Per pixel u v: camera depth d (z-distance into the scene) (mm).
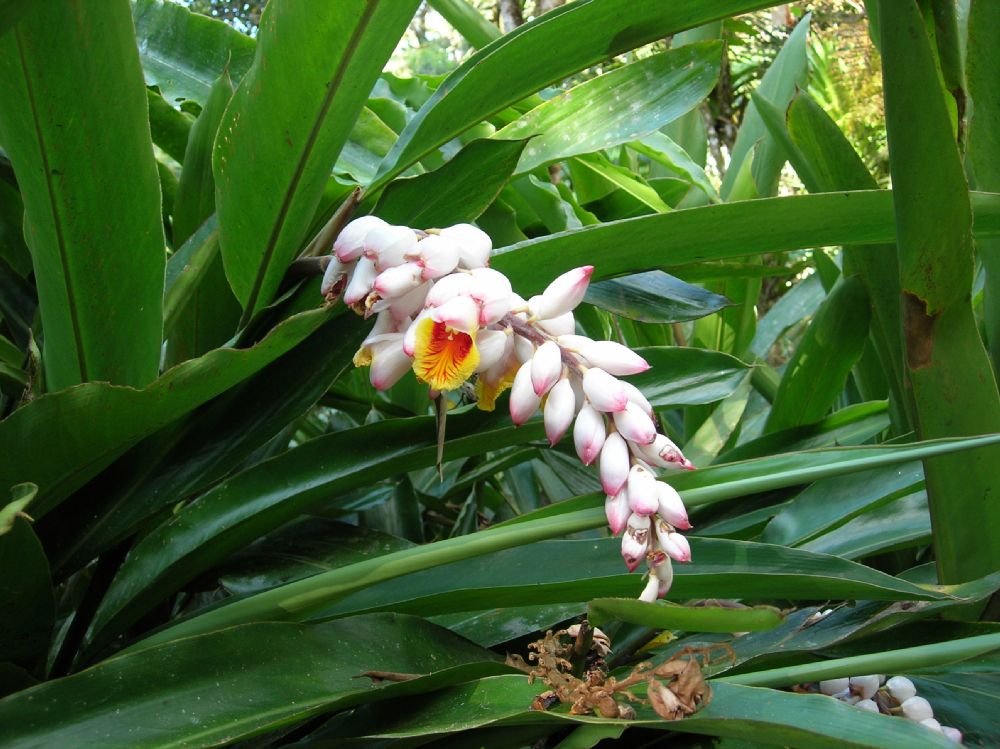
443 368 567
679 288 950
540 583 667
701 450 1119
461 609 707
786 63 1634
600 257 785
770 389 1287
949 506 750
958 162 674
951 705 734
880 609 724
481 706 598
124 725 549
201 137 875
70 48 567
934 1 823
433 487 1206
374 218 608
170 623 765
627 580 650
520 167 973
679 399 860
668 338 1322
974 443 595
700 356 885
